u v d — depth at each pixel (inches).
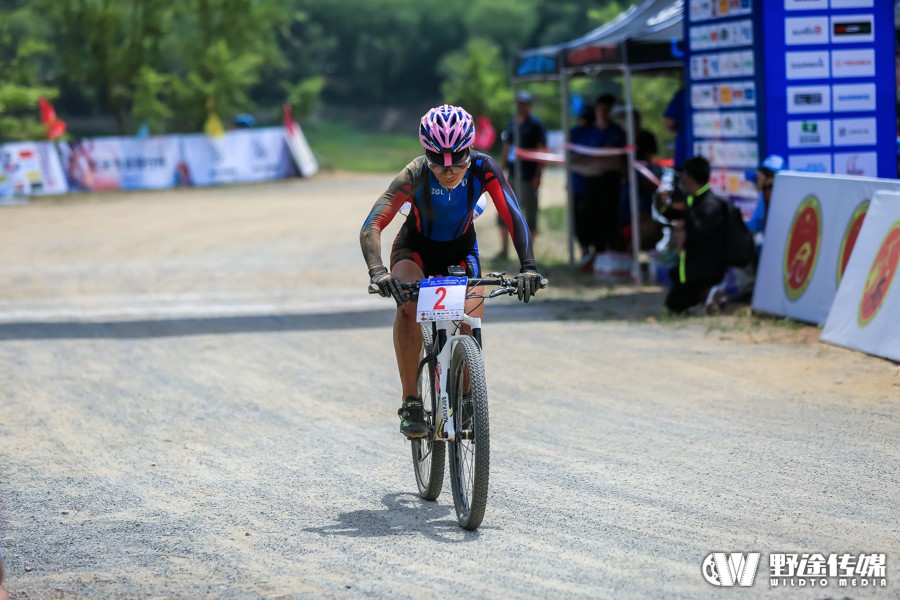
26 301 1222.9
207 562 414.3
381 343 912.3
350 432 622.5
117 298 1240.8
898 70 1220.5
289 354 871.7
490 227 2006.6
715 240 952.9
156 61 4212.6
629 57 1184.8
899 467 511.2
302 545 431.8
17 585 392.8
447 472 546.9
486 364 805.2
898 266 732.7
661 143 2485.2
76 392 742.5
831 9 979.9
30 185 2928.2
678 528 437.4
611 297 1133.1
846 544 412.2
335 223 2161.7
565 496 486.3
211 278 1407.5
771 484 493.0
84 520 471.5
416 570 398.3
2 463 568.4
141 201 2763.3
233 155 3440.0
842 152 998.4
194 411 683.4
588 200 1315.2
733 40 1022.4
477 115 5019.7
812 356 759.1
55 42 5605.3
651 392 692.1
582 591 371.6
